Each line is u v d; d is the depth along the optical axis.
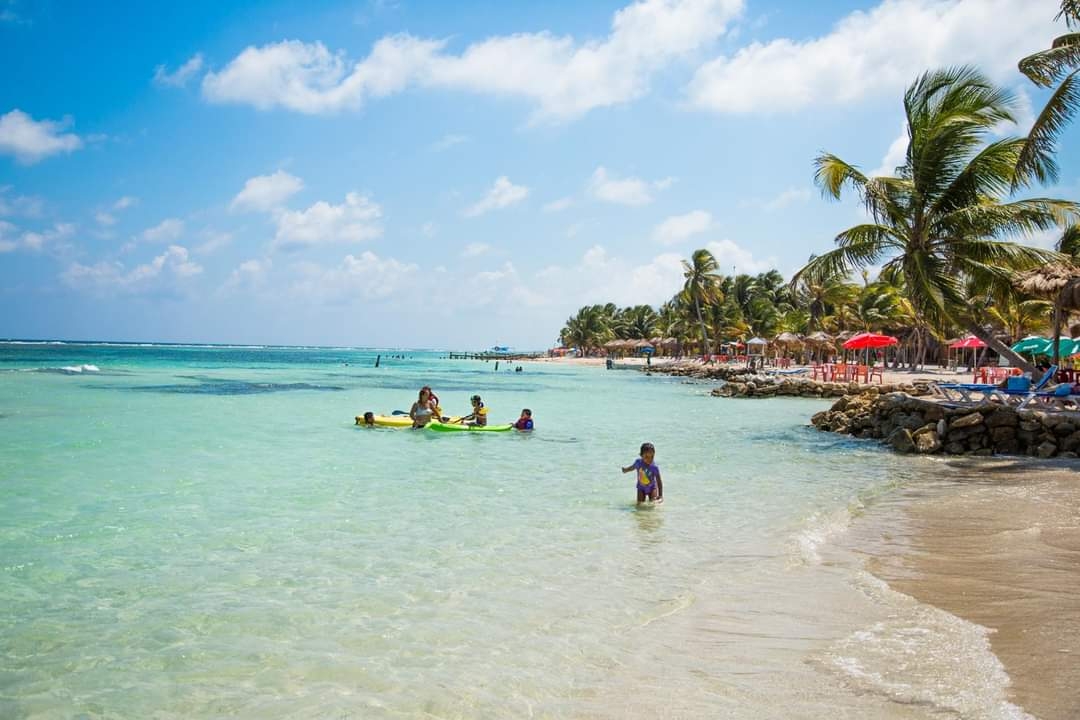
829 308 79.44
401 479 12.75
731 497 11.62
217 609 6.18
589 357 146.38
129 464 13.79
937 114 21.25
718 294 82.31
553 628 5.82
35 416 22.92
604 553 8.09
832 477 14.00
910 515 10.27
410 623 5.90
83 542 8.24
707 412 31.33
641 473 10.97
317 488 11.77
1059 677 4.70
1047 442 17.45
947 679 4.75
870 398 23.88
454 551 8.10
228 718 4.33
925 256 21.42
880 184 21.58
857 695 4.57
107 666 5.05
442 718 4.34
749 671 4.98
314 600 6.43
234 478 12.54
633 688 4.74
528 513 10.16
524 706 4.49
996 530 9.24
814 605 6.38
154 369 69.06
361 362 123.31
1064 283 19.11
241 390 40.59
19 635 5.57
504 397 40.75
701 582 7.05
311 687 4.75
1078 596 6.43
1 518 9.30
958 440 18.11
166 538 8.49
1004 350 21.72
